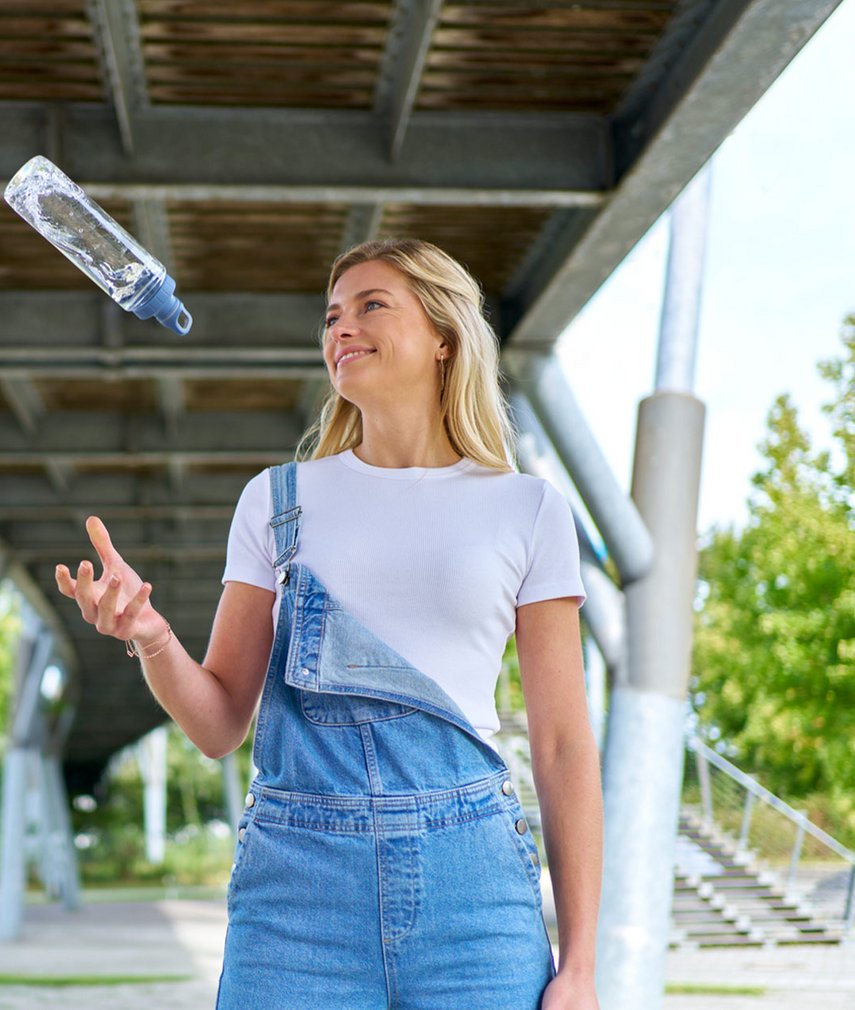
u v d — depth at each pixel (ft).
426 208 21.26
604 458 23.63
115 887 144.36
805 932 42.22
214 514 42.39
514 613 6.34
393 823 5.75
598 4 15.29
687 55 15.76
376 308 6.59
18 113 18.07
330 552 6.19
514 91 17.80
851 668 41.24
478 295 6.91
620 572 23.62
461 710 5.99
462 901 5.75
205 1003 37.63
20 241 22.71
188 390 32.99
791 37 14.25
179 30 16.17
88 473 41.04
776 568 42.78
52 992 40.57
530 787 50.44
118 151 17.94
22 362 25.77
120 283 6.65
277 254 23.72
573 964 5.86
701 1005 32.58
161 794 163.32
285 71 17.25
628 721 22.90
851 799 44.29
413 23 15.84
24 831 68.08
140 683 82.69
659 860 22.26
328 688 5.91
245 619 6.45
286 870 5.78
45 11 15.69
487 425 6.72
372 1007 5.67
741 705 47.47
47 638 71.56
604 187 18.35
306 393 32.45
